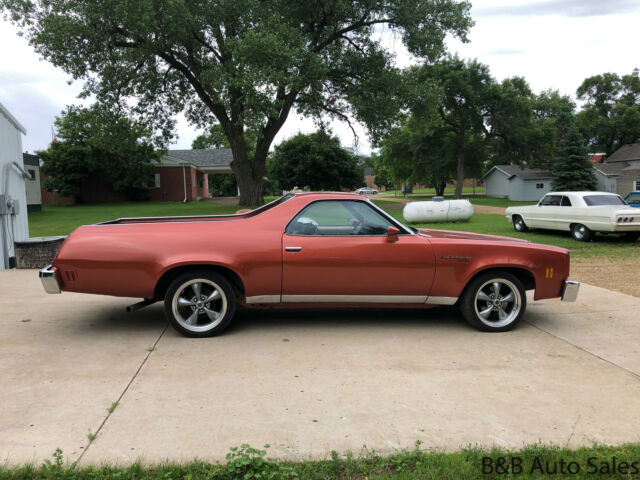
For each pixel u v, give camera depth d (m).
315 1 25.36
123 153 35.25
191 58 24.58
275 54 20.77
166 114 29.12
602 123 65.19
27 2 20.91
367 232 5.16
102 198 38.03
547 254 5.22
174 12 20.59
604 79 68.56
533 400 3.47
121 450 2.75
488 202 45.41
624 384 3.77
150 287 4.82
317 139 33.59
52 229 19.20
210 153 45.72
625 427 3.08
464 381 3.82
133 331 5.17
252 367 4.09
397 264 5.01
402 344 4.75
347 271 4.98
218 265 4.86
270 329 5.25
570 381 3.83
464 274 5.09
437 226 18.34
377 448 2.80
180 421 3.11
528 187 51.34
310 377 3.88
